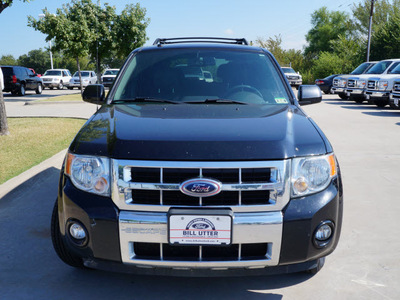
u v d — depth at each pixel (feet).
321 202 7.88
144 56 12.78
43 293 8.95
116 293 8.96
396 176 18.62
